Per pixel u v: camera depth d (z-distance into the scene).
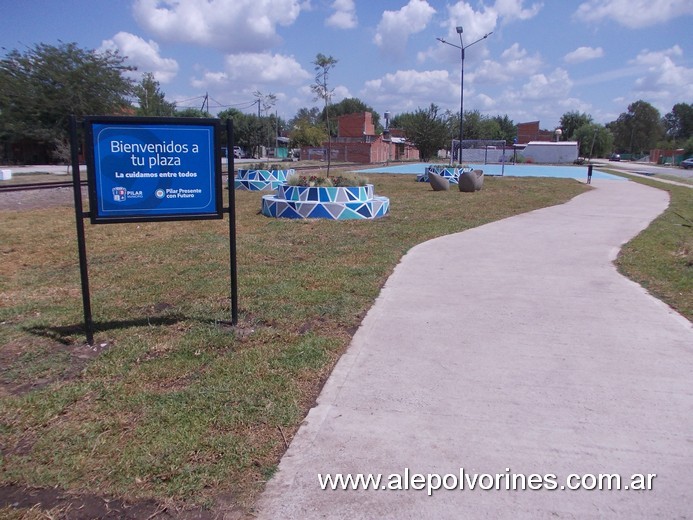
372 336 5.13
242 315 5.69
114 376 4.27
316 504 2.85
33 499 2.89
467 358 4.62
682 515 2.79
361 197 14.04
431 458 3.23
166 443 3.33
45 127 40.81
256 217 14.13
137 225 12.59
